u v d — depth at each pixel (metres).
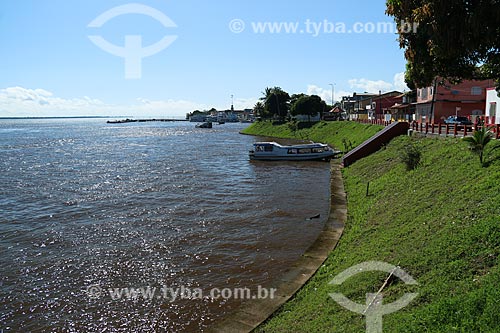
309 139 72.56
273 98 104.25
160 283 13.62
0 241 17.92
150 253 16.33
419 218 13.88
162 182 31.95
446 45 14.40
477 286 8.20
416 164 21.64
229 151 57.16
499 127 20.38
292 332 9.25
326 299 10.33
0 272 14.62
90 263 15.39
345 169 33.91
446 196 14.61
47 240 18.05
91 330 10.99
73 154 54.31
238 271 14.41
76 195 27.28
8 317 11.64
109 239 18.09
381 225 15.39
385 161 28.33
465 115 47.75
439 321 7.38
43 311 11.97
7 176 35.50
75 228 19.78
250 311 10.88
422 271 9.94
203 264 15.12
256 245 16.97
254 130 101.69
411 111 67.00
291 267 13.58
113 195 27.19
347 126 65.50
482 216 11.30
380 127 45.72
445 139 24.72
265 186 30.05
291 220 20.58
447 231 11.38
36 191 28.75
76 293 13.02
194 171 37.91
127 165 42.34
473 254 9.58
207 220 20.77
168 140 81.12
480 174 15.05
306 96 91.56
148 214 22.12
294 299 11.34
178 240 17.78
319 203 24.16
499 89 18.92
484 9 13.20
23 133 118.38
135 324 11.23
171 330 10.88
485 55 15.50
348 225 17.75
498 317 6.91
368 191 22.36
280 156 45.09
